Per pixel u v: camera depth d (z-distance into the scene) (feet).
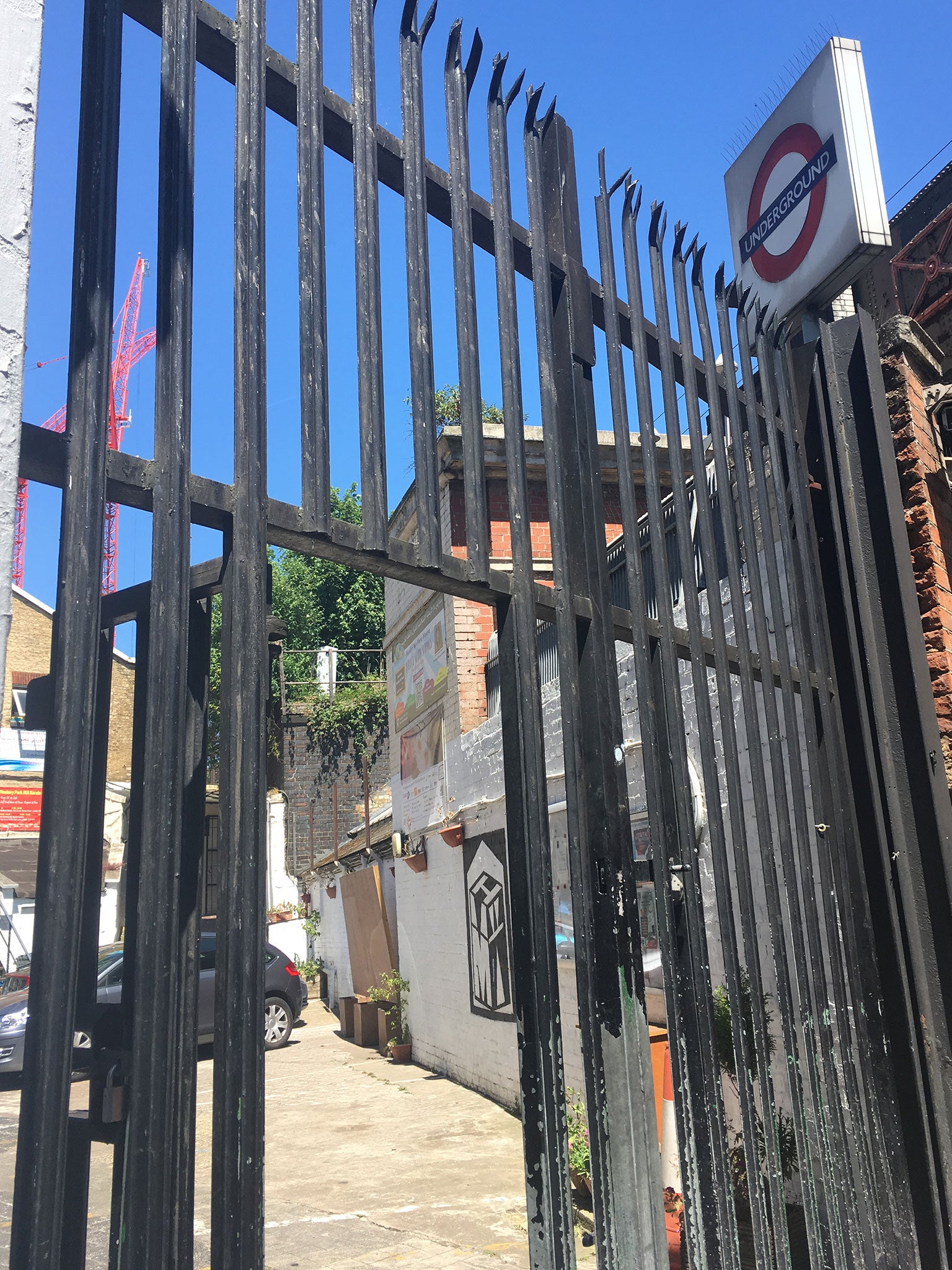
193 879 4.63
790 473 10.39
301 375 5.10
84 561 3.85
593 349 7.27
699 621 7.84
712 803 7.39
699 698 7.63
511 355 6.46
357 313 5.48
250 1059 4.09
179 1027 4.22
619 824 6.33
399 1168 20.22
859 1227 7.88
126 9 4.71
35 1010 3.49
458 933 29.27
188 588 4.27
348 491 82.17
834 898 9.10
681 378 8.54
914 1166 9.21
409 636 36.81
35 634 49.78
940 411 11.87
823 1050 8.16
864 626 10.59
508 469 6.32
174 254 4.48
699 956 6.68
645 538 17.62
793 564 10.00
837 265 11.87
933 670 11.00
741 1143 12.37
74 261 4.16
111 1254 3.98
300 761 74.90
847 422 11.36
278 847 72.49
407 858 33.35
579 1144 15.34
